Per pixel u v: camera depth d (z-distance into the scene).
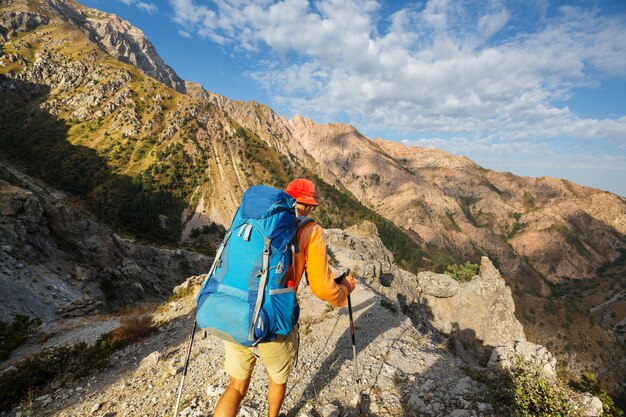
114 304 40.66
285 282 2.75
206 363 6.51
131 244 59.78
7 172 84.88
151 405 5.39
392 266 30.19
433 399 4.59
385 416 4.41
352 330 4.71
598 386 4.25
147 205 181.75
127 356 8.49
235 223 2.86
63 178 194.75
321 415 4.45
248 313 2.51
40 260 37.12
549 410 3.88
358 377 5.15
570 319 194.12
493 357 4.99
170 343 8.88
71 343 13.28
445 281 34.78
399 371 5.47
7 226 37.16
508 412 4.00
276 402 3.34
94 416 5.43
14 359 12.61
